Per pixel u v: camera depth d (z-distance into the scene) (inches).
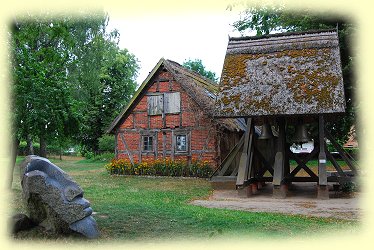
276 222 390.9
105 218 372.8
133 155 1008.9
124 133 1023.0
